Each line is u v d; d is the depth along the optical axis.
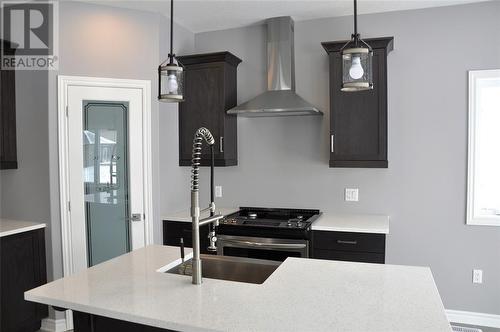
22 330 3.10
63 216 3.26
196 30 4.04
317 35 3.68
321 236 3.12
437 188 3.39
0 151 3.22
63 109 3.24
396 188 3.50
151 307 1.49
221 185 4.06
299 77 3.75
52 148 3.22
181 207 3.92
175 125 3.81
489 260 3.28
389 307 1.47
